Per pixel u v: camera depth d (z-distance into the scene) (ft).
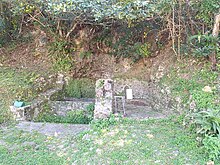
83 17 23.57
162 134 16.07
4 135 17.69
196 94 17.81
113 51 27.91
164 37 25.98
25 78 24.56
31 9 23.03
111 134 16.25
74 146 15.75
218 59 19.52
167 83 21.94
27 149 15.88
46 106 23.30
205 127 14.21
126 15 18.65
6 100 21.40
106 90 19.56
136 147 14.61
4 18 26.45
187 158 13.44
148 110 22.43
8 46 27.55
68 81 27.40
